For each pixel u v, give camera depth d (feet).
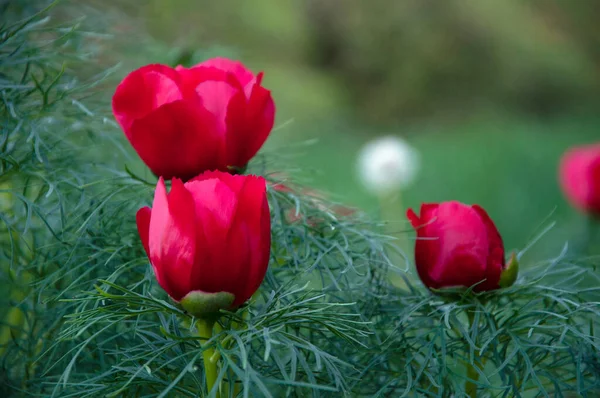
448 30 23.81
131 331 2.65
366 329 2.64
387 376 2.72
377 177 7.91
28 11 3.10
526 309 2.67
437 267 2.63
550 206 10.92
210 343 2.32
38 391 2.77
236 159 2.54
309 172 3.18
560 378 2.73
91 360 2.70
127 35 3.38
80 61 3.04
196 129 2.49
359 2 23.72
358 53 23.58
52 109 2.80
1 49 2.81
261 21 22.43
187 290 2.32
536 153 14.44
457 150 15.20
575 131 17.34
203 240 2.29
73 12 3.29
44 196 2.84
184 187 2.27
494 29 23.88
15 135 2.80
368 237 2.72
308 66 23.52
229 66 2.66
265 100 2.54
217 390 2.40
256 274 2.33
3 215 2.72
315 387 2.28
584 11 24.68
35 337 2.82
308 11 23.67
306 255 2.69
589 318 2.70
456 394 2.54
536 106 23.35
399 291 2.79
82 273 2.75
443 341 2.58
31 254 2.89
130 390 2.55
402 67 23.52
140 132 2.48
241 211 2.30
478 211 2.64
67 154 2.92
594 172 5.59
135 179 2.63
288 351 2.69
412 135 20.10
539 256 6.36
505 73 23.54
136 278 2.77
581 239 5.83
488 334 2.66
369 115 22.77
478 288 2.64
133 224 2.83
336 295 2.74
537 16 24.90
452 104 23.38
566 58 23.89
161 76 2.52
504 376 2.65
